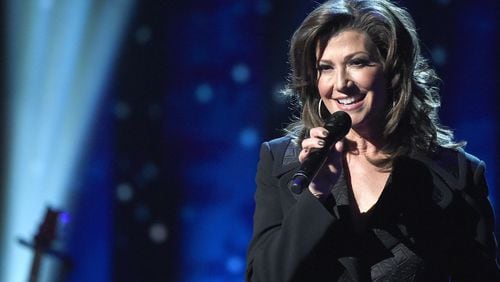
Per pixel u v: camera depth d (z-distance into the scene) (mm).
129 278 18969
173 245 19094
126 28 18500
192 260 19047
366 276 5250
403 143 5617
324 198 5199
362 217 5379
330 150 5102
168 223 19062
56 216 10711
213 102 18719
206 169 18891
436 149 5605
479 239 5402
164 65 18672
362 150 5641
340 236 5309
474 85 17172
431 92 5793
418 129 5633
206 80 18672
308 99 5656
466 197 5438
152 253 19062
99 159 18656
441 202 5375
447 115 17297
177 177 18969
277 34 18188
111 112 18609
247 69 18484
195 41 18609
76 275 18516
